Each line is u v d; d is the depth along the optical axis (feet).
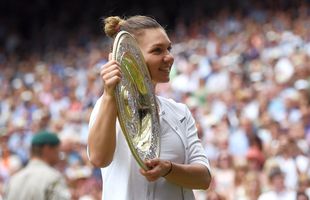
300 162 83.61
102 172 31.73
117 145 31.19
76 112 137.69
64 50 214.07
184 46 168.45
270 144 91.66
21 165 114.42
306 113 98.17
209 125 109.40
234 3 191.62
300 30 147.64
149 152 30.22
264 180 80.89
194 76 139.13
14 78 195.31
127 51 29.53
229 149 96.94
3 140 131.95
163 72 31.27
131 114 29.55
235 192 80.64
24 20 247.91
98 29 225.97
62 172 92.43
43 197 51.98
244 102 115.03
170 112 32.42
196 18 200.13
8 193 53.06
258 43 145.89
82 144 115.75
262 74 128.47
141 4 230.27
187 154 32.17
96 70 159.33
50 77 178.29
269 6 177.37
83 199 83.51
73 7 241.55
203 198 78.74
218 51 151.64
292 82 117.29
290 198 75.25
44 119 129.49
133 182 31.07
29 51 231.50
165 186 31.37
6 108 165.27
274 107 109.40
